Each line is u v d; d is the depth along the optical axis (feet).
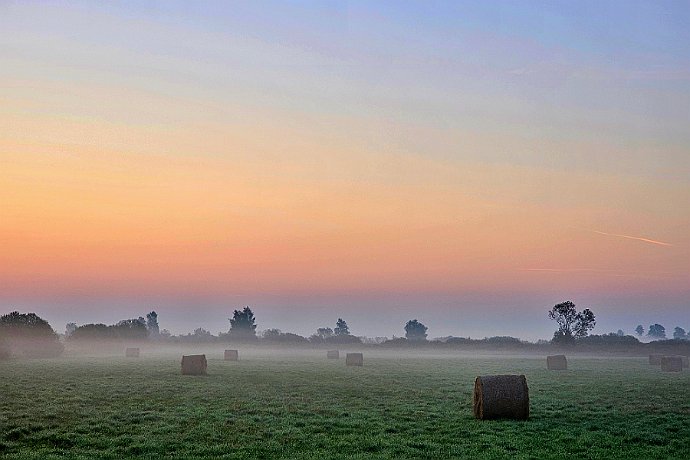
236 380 152.87
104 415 93.91
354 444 76.28
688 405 111.24
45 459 68.23
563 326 514.27
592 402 114.83
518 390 95.66
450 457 69.87
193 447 74.28
